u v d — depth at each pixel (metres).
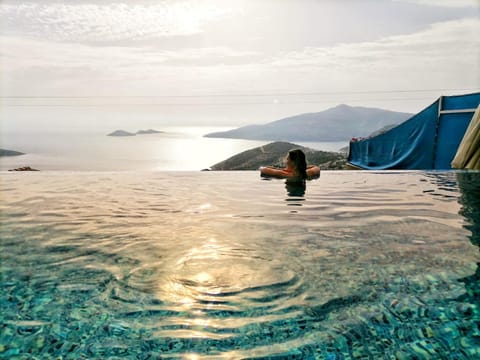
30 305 1.72
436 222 3.37
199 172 8.36
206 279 2.02
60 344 1.39
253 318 1.58
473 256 2.36
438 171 7.90
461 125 9.70
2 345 1.38
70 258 2.41
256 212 3.96
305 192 5.42
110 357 1.31
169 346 1.38
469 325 1.49
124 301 1.76
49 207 4.27
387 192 5.29
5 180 7.00
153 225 3.37
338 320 1.55
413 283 1.93
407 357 1.29
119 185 6.36
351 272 2.10
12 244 2.74
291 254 2.46
